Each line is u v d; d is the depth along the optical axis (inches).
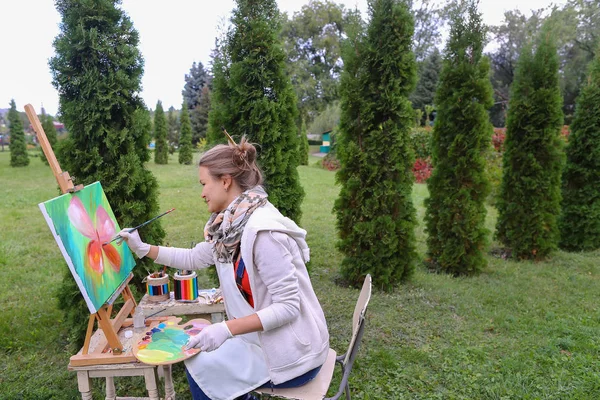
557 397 101.3
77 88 116.6
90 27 115.7
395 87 171.0
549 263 224.7
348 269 186.4
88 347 77.6
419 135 585.0
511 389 104.7
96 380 108.4
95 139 118.7
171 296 105.0
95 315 81.4
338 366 116.1
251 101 145.1
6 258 218.8
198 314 107.1
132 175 120.4
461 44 194.2
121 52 117.6
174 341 77.7
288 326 64.9
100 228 85.7
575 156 252.8
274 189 147.9
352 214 184.1
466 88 192.5
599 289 181.0
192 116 1278.3
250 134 145.3
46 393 100.7
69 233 71.2
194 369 68.3
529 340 131.9
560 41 879.7
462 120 196.7
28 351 124.3
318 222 314.5
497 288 182.1
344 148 180.9
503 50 1103.6
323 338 69.1
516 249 230.4
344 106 179.3
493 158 454.3
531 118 219.3
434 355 123.0
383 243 177.8
